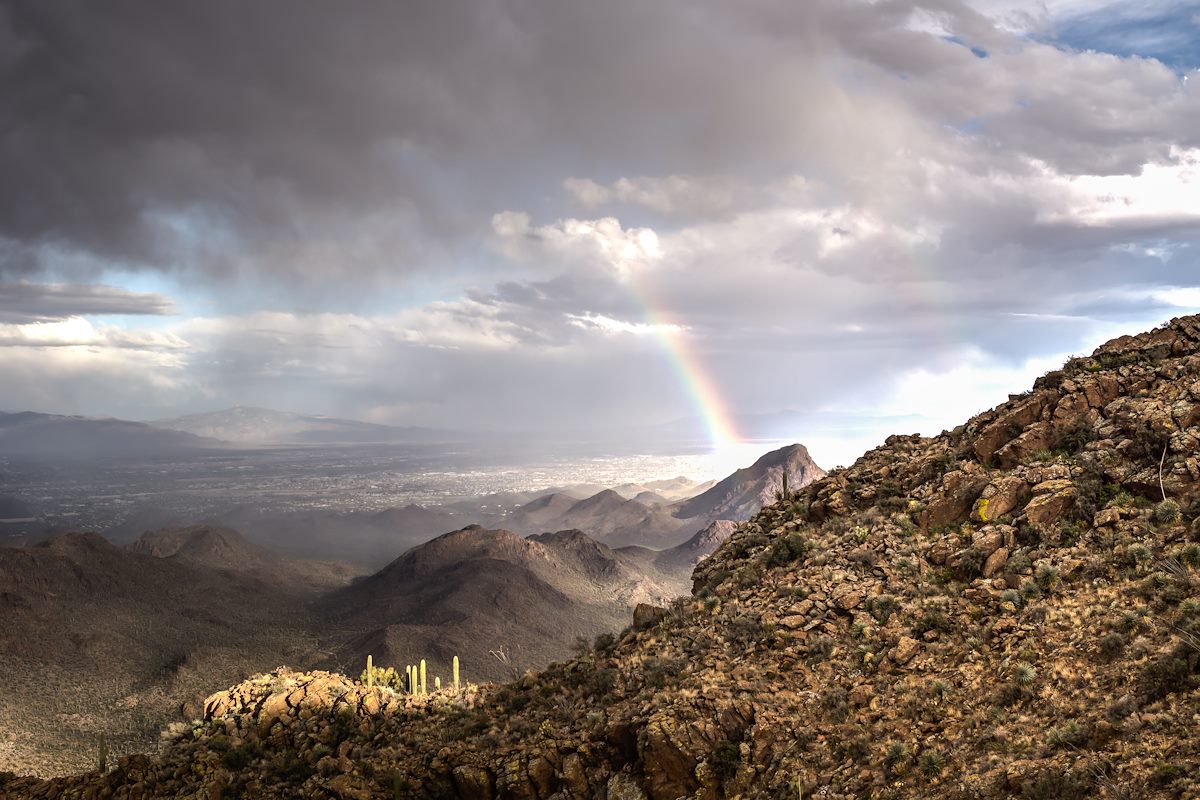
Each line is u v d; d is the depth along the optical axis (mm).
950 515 32875
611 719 28891
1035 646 25156
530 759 28547
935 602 28578
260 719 36250
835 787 23625
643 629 35594
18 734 128500
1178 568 25516
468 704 35438
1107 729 21188
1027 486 31281
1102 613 25234
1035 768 21078
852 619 29453
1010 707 23625
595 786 27312
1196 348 34188
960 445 36594
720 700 27047
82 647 179625
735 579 35344
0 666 164875
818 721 25844
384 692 38062
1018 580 27891
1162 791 19016
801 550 34719
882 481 37062
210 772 33438
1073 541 28469
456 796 29656
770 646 29422
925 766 22859
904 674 26484
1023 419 34656
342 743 34469
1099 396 33531
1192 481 28141
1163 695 21500
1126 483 29391
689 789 25703
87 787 33094
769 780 24719
